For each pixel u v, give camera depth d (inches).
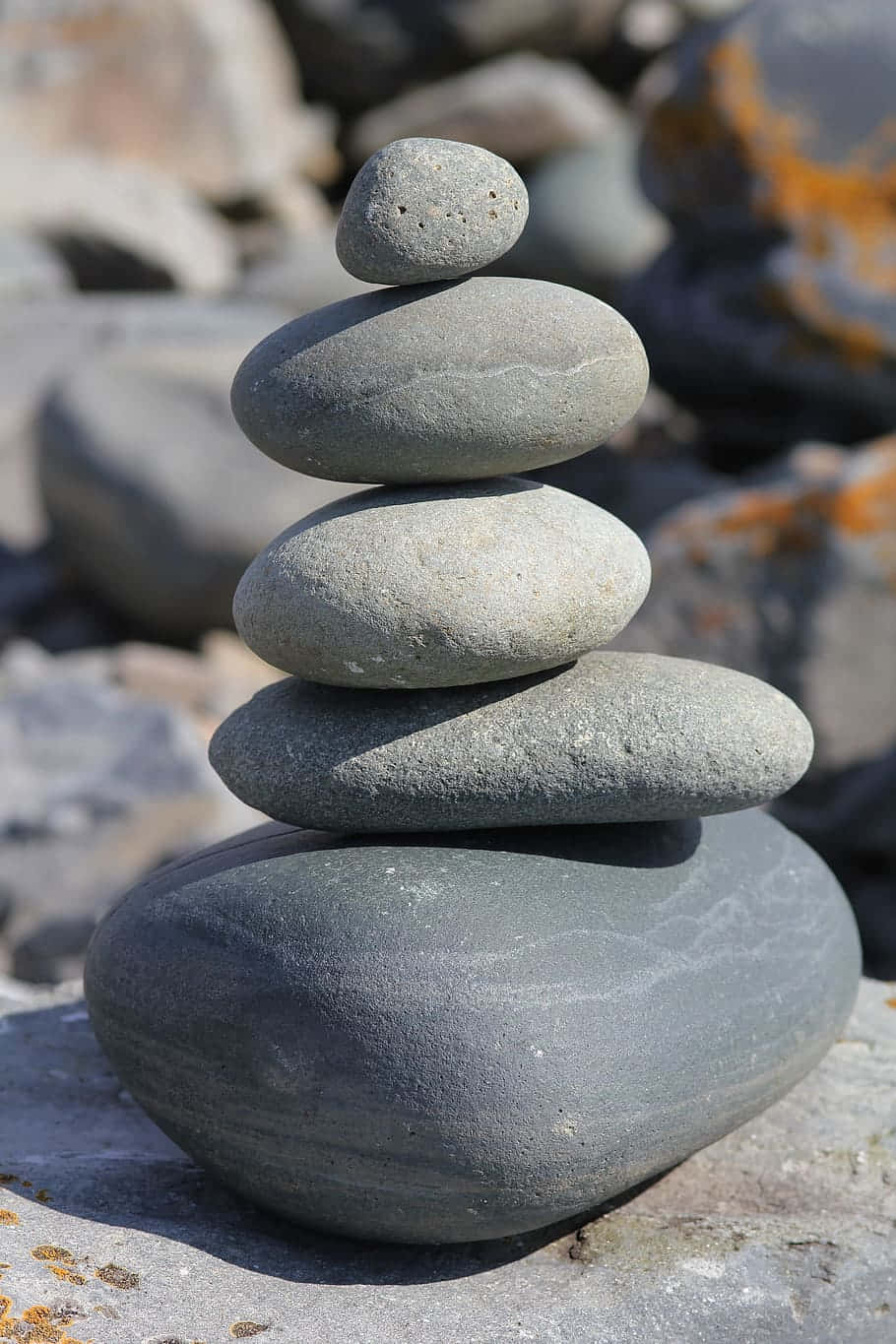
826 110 287.4
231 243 516.1
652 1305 89.0
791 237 287.4
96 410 310.3
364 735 94.8
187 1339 81.8
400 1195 87.7
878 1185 102.1
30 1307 81.1
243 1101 89.4
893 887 232.1
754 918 99.9
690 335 301.0
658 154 301.7
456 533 92.8
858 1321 90.0
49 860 211.0
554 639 93.4
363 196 93.0
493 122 511.2
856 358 283.4
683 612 240.5
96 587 326.0
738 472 318.7
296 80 563.5
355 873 92.9
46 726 241.4
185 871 100.9
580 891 93.7
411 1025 86.0
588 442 97.0
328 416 93.7
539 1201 88.0
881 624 233.8
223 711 276.2
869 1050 119.0
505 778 92.7
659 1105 89.4
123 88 509.4
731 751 93.7
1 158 467.8
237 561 302.7
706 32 302.0
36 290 413.1
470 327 93.3
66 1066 119.3
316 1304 87.6
